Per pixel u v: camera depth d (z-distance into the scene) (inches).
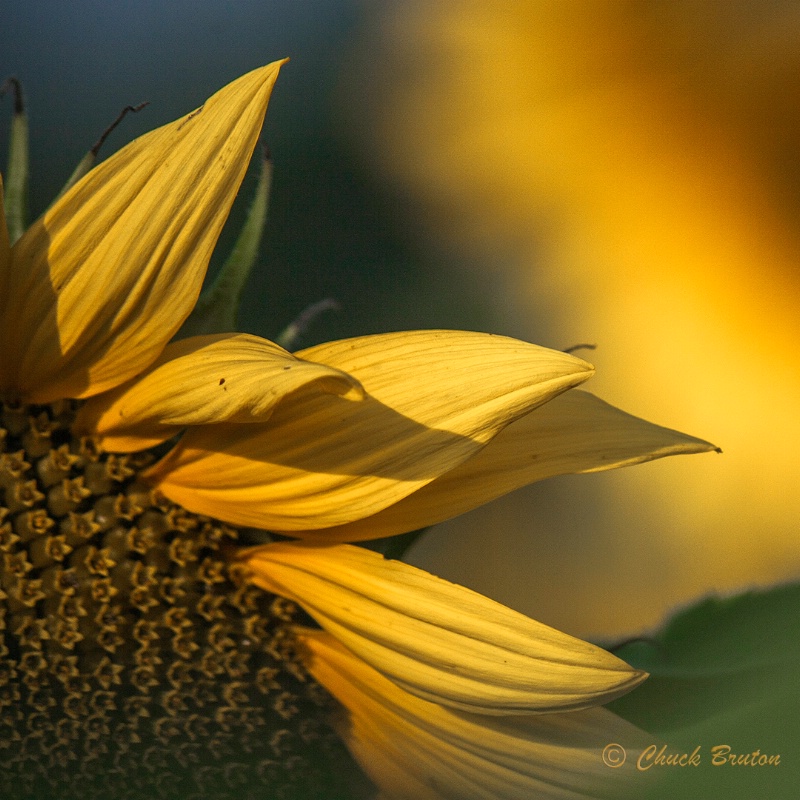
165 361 45.8
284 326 53.3
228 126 45.6
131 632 46.1
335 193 62.7
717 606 44.6
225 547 46.4
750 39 59.0
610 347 60.7
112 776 44.7
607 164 61.7
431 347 45.8
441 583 45.9
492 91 63.9
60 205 45.6
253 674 45.9
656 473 53.8
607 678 45.2
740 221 60.0
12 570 45.9
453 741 45.3
